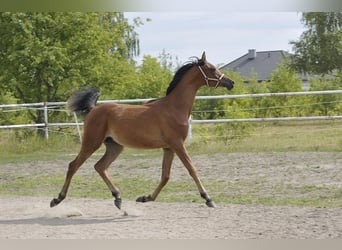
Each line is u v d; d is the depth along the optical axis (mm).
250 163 14781
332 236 7090
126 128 9031
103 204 10156
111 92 26000
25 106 21047
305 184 11656
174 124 9078
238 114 19297
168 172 9391
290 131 22516
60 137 20562
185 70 9422
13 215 9109
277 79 34094
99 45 25219
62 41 24516
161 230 7637
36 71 24000
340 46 37344
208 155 16703
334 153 15977
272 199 10172
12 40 23750
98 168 9375
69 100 9328
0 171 15164
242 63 71312
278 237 7074
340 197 10203
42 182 13273
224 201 10125
